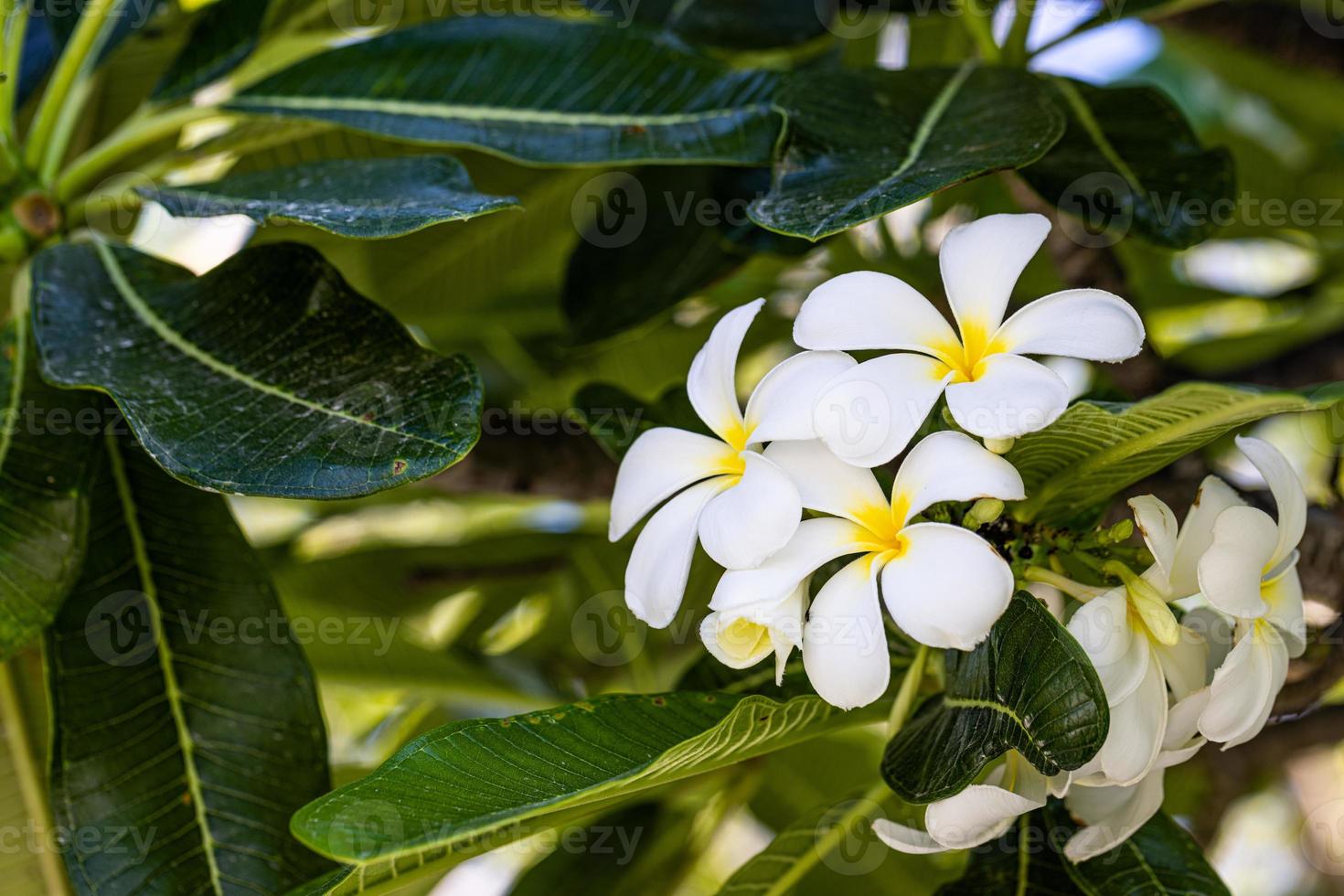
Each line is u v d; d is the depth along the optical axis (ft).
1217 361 3.25
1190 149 2.66
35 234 2.73
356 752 3.35
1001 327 2.29
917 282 3.18
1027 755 2.23
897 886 2.95
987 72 2.67
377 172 2.58
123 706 2.56
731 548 2.26
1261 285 3.66
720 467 2.34
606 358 3.30
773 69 2.67
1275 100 3.59
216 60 2.81
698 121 2.64
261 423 2.39
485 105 2.68
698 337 3.30
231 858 2.53
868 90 2.60
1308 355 3.09
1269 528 2.28
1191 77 3.95
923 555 2.24
